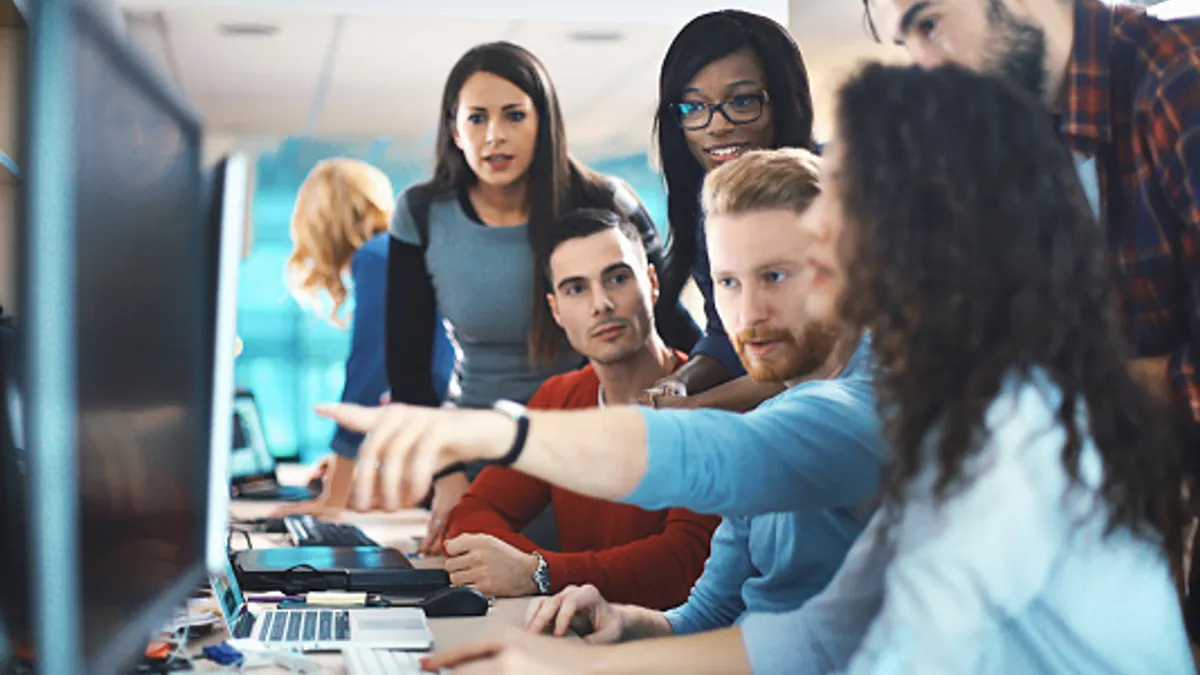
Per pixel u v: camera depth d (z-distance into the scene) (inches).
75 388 27.0
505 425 38.8
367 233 145.3
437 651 53.4
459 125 119.4
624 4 134.6
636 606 70.6
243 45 141.9
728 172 69.5
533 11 139.9
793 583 58.4
